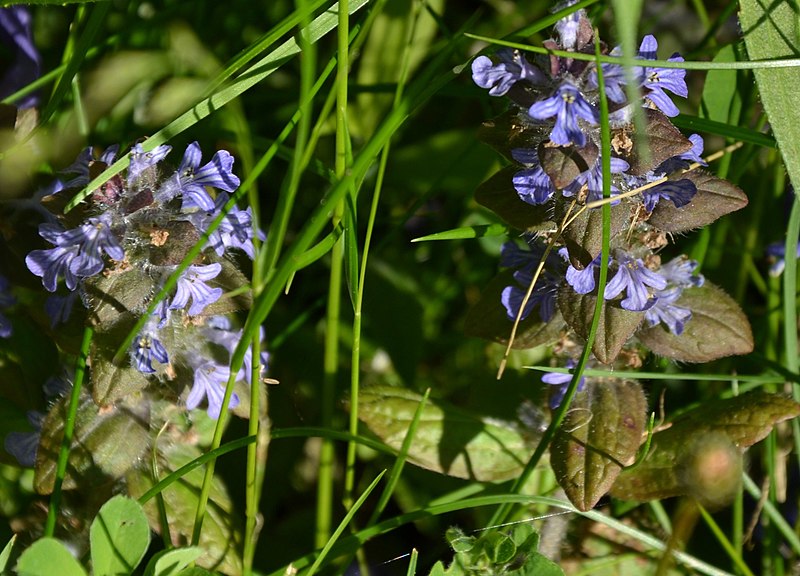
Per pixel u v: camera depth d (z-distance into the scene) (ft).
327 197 2.17
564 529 2.34
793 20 2.25
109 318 2.18
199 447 2.30
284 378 2.39
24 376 2.31
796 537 2.29
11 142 2.27
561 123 2.11
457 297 2.53
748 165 2.44
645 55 2.16
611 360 2.19
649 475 2.26
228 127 2.42
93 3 2.42
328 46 2.54
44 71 2.46
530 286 2.22
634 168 2.15
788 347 2.30
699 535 2.35
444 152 2.52
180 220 2.19
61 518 2.25
